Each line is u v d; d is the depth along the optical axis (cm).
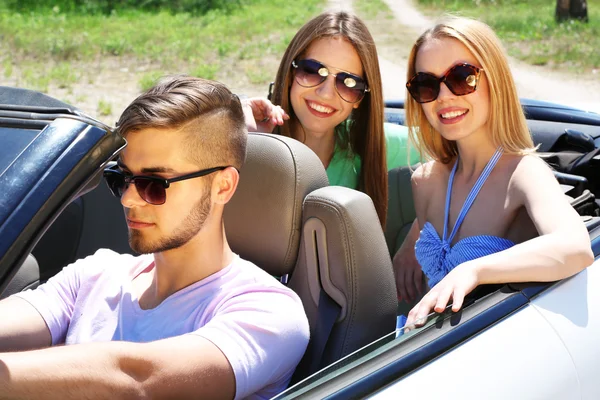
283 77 283
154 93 164
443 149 246
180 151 159
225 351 154
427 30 232
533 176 212
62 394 134
